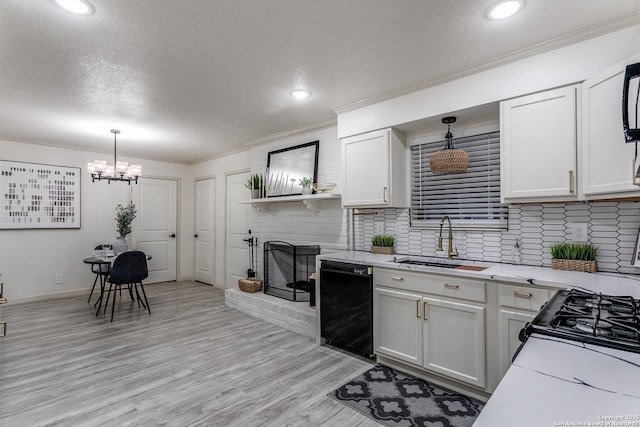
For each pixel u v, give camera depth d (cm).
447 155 254
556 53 209
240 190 535
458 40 207
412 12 179
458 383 231
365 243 350
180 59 230
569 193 204
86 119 362
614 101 176
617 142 175
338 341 297
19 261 464
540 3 171
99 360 280
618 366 85
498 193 266
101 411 207
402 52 222
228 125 390
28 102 309
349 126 328
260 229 476
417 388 236
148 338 332
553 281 187
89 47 213
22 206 464
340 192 366
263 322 384
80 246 514
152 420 199
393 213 327
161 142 476
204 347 310
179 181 634
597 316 118
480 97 242
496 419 61
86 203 521
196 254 637
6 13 176
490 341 212
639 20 182
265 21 187
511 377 79
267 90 286
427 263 284
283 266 435
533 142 218
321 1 169
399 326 255
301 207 416
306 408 212
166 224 617
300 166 409
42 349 303
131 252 407
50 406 212
